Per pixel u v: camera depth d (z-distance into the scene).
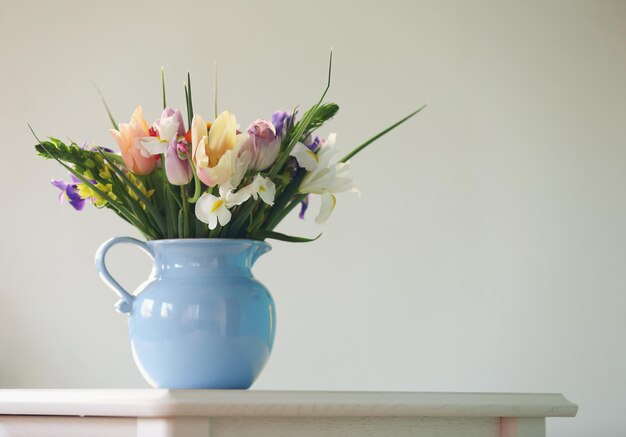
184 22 3.82
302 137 1.18
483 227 3.83
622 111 3.95
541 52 3.93
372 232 3.78
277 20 3.84
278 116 1.16
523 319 3.79
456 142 3.86
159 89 3.78
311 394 0.90
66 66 3.76
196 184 1.07
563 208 3.87
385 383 3.71
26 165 3.70
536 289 3.82
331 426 0.91
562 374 3.78
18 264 3.67
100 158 1.16
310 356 3.70
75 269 3.67
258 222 1.16
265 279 3.72
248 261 1.13
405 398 0.94
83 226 3.69
